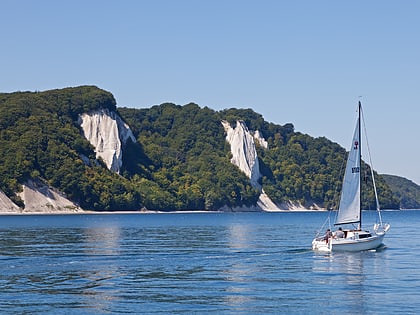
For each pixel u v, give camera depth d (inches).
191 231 7165.4
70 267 3533.5
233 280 3095.5
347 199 4382.4
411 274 3312.0
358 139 4384.8
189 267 3567.9
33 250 4446.4
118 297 2662.4
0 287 2869.1
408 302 2593.5
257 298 2662.4
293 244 5118.1
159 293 2748.5
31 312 2384.4
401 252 4377.5
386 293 2775.6
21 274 3253.0
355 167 4384.8
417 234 6747.1
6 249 4525.1
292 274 3304.6
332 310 2453.2
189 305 2522.1
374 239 4436.5
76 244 5004.9
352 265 3661.4
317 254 4239.7
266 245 5002.5
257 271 3410.4
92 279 3102.9
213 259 3946.9
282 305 2534.5
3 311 2396.7
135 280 3083.2
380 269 3496.6
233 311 2429.9
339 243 4311.0
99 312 2396.7
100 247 4736.7
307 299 2647.6
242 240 5605.3
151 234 6456.7
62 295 2689.5
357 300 2625.5
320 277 3201.3
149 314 2375.7
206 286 2925.7
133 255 4128.9
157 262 3782.0
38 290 2797.7
